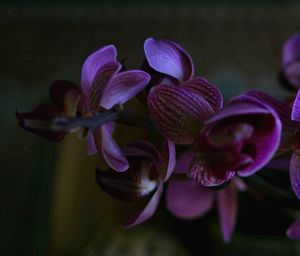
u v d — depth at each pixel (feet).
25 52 2.82
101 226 2.01
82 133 0.60
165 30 2.80
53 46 2.82
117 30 2.82
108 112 0.66
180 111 0.72
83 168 2.02
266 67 2.67
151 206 0.74
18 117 0.70
